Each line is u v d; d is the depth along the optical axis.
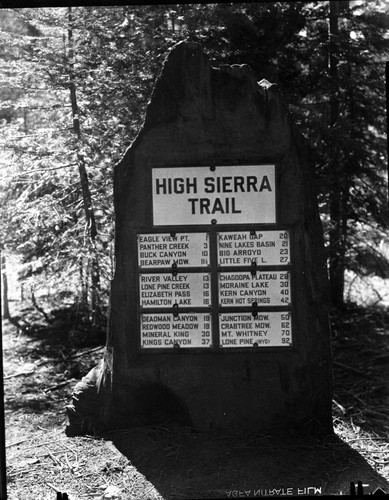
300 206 4.46
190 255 4.52
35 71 6.77
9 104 7.03
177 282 4.53
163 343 4.54
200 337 4.52
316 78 7.72
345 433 4.71
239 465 4.20
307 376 4.45
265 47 7.27
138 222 4.54
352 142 7.35
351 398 5.51
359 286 9.38
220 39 7.11
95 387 4.74
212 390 4.49
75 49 6.74
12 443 4.71
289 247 4.48
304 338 4.46
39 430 5.00
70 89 6.81
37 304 9.02
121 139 6.84
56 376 6.45
